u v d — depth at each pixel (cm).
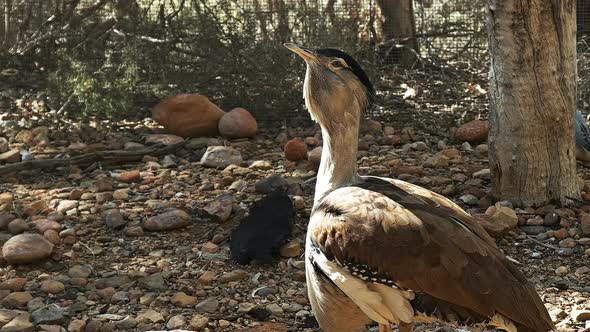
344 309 305
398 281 289
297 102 503
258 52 501
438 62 553
